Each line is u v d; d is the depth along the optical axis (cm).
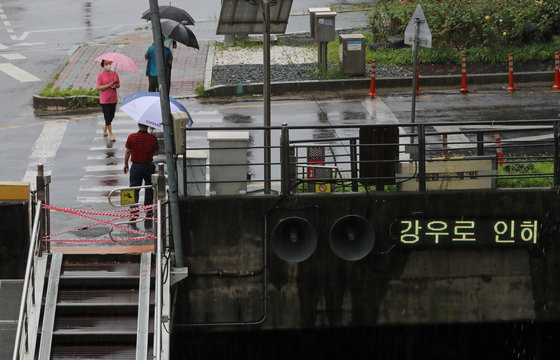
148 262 2209
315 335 2469
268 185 2522
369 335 2488
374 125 2411
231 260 2391
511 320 2506
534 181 2623
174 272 2294
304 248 2367
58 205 2600
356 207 2395
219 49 4588
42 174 2153
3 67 4359
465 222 2430
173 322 2361
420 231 2423
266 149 2511
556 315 2509
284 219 2348
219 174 2420
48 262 2200
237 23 2623
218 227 2369
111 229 2408
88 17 5569
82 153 3122
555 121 2444
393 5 4819
